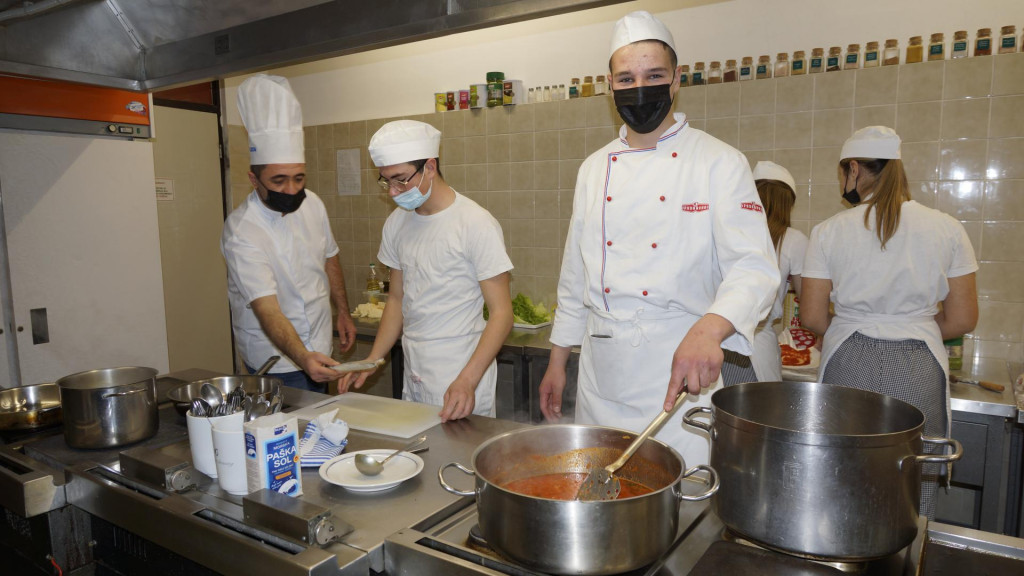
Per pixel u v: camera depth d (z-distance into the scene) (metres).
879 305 1.95
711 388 1.44
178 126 3.89
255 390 1.61
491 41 3.55
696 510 1.03
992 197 2.49
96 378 1.57
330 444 1.30
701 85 2.95
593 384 1.55
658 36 1.34
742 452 0.86
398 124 1.81
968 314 1.92
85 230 2.42
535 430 1.06
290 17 1.54
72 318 2.41
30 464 1.27
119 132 2.48
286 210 2.10
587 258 1.53
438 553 0.89
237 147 4.26
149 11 1.81
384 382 3.51
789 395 1.07
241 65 1.71
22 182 2.25
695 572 0.82
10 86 2.17
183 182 3.95
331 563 0.87
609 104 3.18
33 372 2.32
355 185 4.07
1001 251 2.50
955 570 0.89
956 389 2.22
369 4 1.41
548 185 3.40
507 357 3.02
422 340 1.99
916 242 1.88
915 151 2.59
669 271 1.41
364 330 3.44
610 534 0.78
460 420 1.52
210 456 1.19
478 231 1.87
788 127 2.80
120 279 2.54
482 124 3.55
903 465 0.80
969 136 2.50
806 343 2.61
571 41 3.32
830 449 0.80
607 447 1.05
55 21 1.85
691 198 1.41
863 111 2.66
